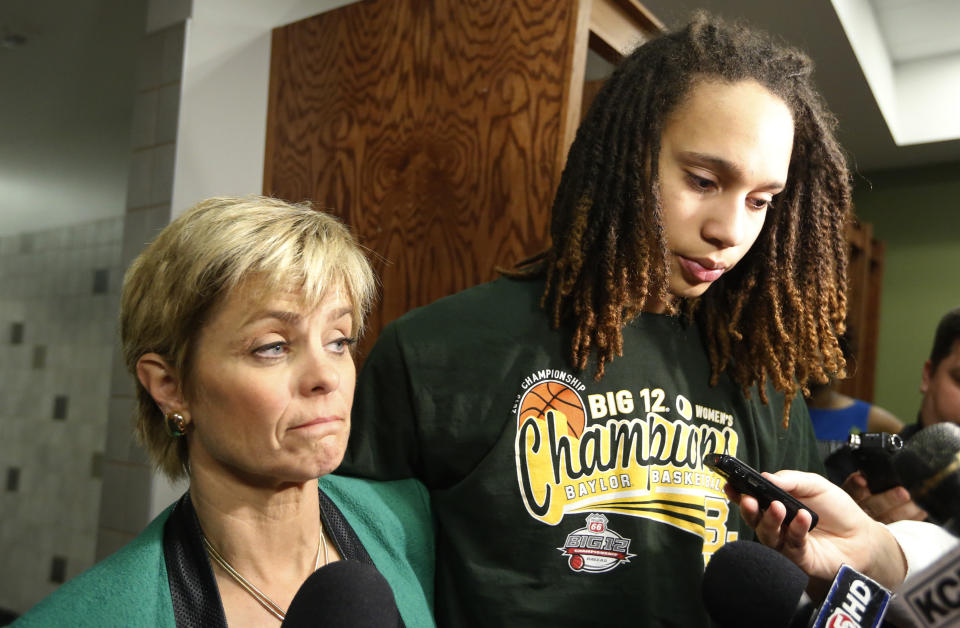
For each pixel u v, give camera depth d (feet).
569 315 2.79
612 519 2.66
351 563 1.74
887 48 10.61
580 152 2.84
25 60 8.65
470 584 2.59
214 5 5.78
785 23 7.75
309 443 1.88
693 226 2.56
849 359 3.29
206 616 1.85
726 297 3.05
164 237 1.96
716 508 2.87
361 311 2.11
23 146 11.86
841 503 2.28
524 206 3.98
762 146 2.46
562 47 3.94
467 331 2.76
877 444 3.05
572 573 2.60
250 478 1.94
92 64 8.61
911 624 1.40
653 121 2.57
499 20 4.18
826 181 2.97
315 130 5.04
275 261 1.84
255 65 5.76
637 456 2.74
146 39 6.03
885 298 13.14
